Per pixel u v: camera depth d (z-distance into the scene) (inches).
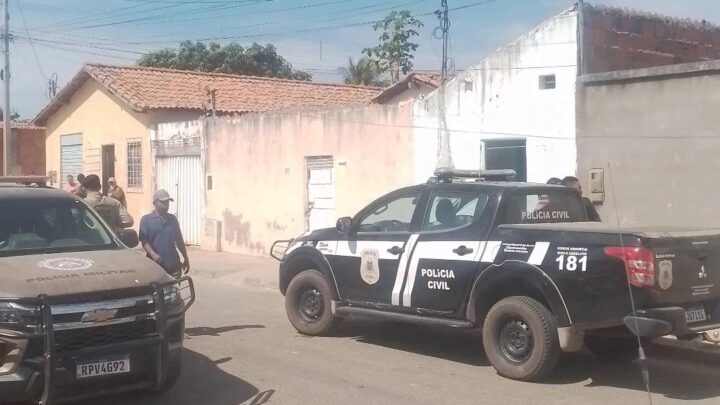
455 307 326.0
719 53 560.4
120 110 909.2
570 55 471.5
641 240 274.5
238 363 335.6
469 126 523.8
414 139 560.1
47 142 1081.4
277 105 927.7
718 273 294.0
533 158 490.0
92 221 309.4
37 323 235.9
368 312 360.5
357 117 605.6
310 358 346.3
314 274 388.5
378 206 366.0
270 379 309.6
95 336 244.7
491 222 320.5
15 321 234.5
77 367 238.8
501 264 309.0
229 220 747.4
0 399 235.5
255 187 714.2
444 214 339.0
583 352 364.8
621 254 277.6
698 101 422.9
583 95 466.9
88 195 405.7
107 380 245.9
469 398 284.5
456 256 325.7
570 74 471.8
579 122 469.1
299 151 663.8
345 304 375.9
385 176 584.4
